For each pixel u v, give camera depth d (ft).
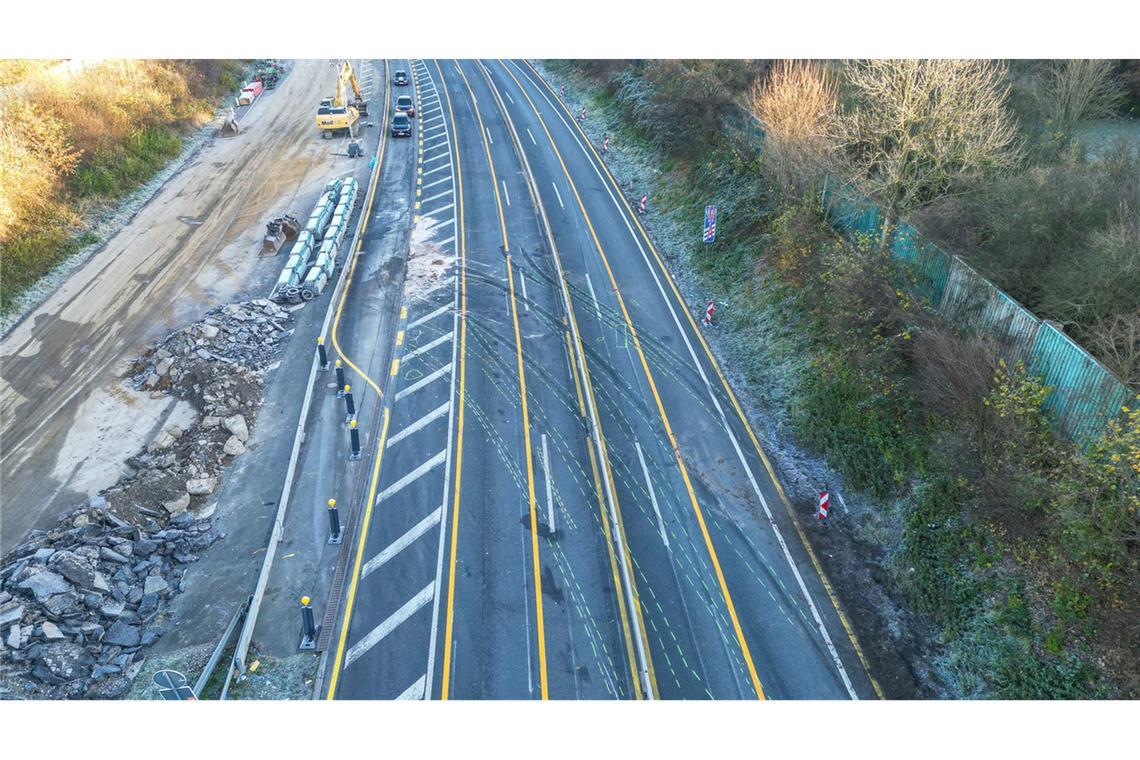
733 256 105.29
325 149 154.81
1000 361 61.41
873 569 62.13
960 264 75.77
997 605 55.52
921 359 70.64
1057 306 67.46
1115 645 50.65
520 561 63.05
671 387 84.17
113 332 93.91
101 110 134.31
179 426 78.33
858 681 53.88
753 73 133.69
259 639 57.26
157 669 54.95
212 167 144.25
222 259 111.24
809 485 70.38
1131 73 114.93
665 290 103.50
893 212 86.12
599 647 56.18
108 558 61.77
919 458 66.08
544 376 86.02
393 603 59.62
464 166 145.28
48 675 53.26
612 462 73.46
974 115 80.84
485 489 70.38
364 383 85.10
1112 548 51.47
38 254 105.40
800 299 89.10
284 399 82.89
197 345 87.51
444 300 100.89
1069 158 79.20
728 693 53.06
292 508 68.95
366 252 114.21
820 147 95.04
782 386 81.71
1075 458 53.31
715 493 69.87
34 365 88.22
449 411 80.48
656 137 140.97
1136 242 60.85
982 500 59.82
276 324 94.79
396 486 71.00
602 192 133.90
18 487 71.20
